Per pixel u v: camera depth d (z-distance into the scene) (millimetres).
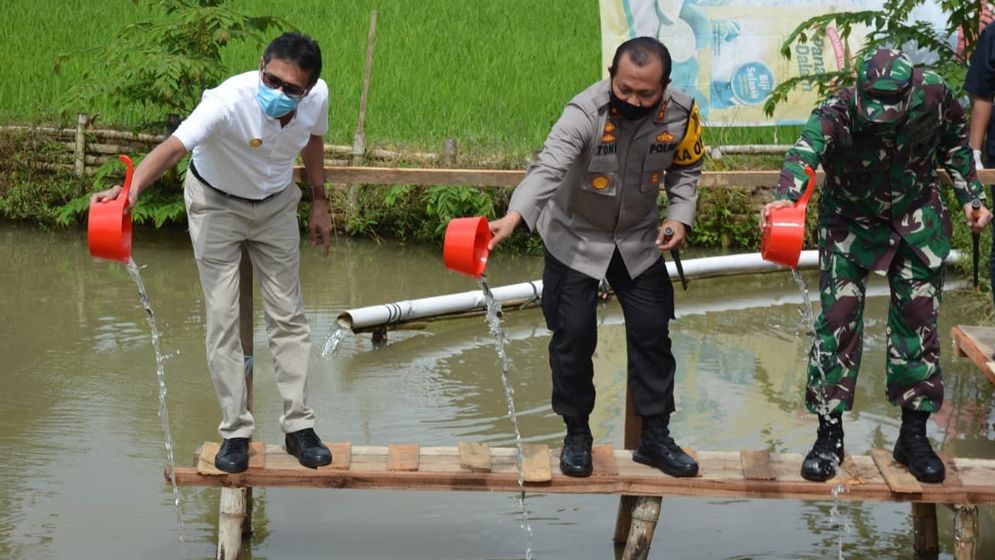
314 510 5984
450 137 11875
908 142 4703
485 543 5637
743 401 7488
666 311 4980
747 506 6105
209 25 10906
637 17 11625
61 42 14664
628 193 4801
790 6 11672
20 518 5750
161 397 5230
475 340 8672
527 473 5004
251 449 5195
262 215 5020
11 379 7617
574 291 4879
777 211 4555
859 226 4934
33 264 10406
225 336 5008
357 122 12008
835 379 4996
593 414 7266
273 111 4719
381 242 11250
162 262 10508
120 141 11617
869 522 5906
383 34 14820
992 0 9195
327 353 8234
